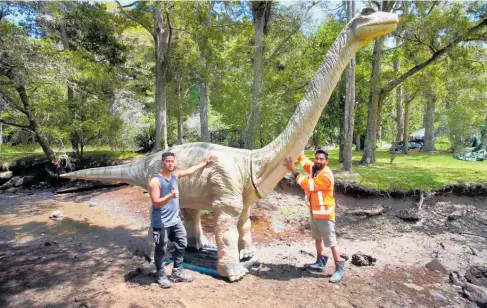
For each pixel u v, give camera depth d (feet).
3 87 33.81
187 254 17.01
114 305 11.39
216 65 40.68
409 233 20.76
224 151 14.70
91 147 55.47
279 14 40.81
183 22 39.37
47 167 40.63
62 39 44.86
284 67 44.50
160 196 12.69
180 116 51.72
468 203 24.57
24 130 42.04
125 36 58.18
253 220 24.03
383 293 12.90
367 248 18.25
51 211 28.53
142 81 55.62
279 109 38.55
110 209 28.96
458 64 33.12
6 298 12.20
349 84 29.19
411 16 31.14
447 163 37.96
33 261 16.29
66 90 45.14
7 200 33.12
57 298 12.19
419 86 36.09
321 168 14.19
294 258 16.69
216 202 13.89
